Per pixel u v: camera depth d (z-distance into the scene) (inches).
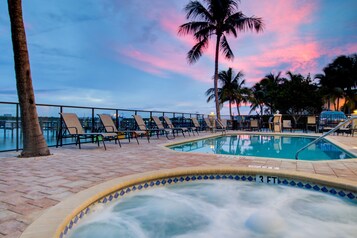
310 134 397.4
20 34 173.9
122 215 100.5
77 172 125.1
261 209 118.1
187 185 130.9
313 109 724.0
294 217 111.7
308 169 132.8
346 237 96.2
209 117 545.6
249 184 132.3
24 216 69.9
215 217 113.3
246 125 636.7
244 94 954.7
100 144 263.1
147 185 116.6
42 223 62.7
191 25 531.8
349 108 1029.2
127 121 336.8
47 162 152.9
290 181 122.7
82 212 79.4
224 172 135.0
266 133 432.8
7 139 209.8
